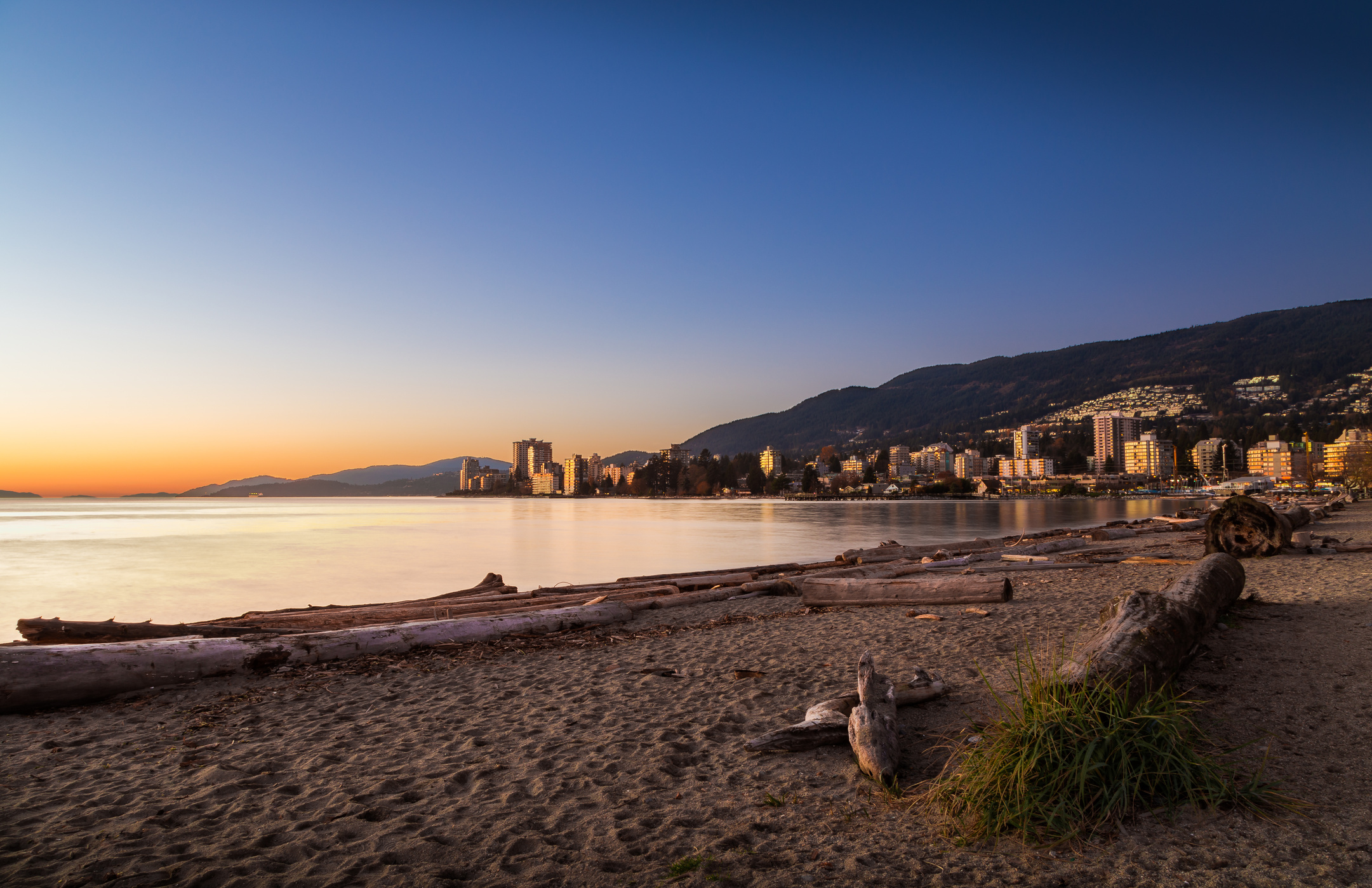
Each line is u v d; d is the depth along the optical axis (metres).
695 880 3.03
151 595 17.72
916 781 3.98
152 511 110.38
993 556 17.19
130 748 4.85
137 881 3.07
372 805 3.87
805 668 6.79
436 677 6.86
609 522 63.59
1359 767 3.89
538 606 11.60
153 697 6.11
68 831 3.59
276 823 3.67
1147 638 4.89
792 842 3.37
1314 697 5.02
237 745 4.91
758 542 36.22
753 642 8.24
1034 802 3.38
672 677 6.68
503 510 113.44
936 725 4.92
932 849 3.26
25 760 4.62
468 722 5.38
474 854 3.31
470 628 8.63
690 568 23.98
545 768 4.40
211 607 16.02
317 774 4.35
